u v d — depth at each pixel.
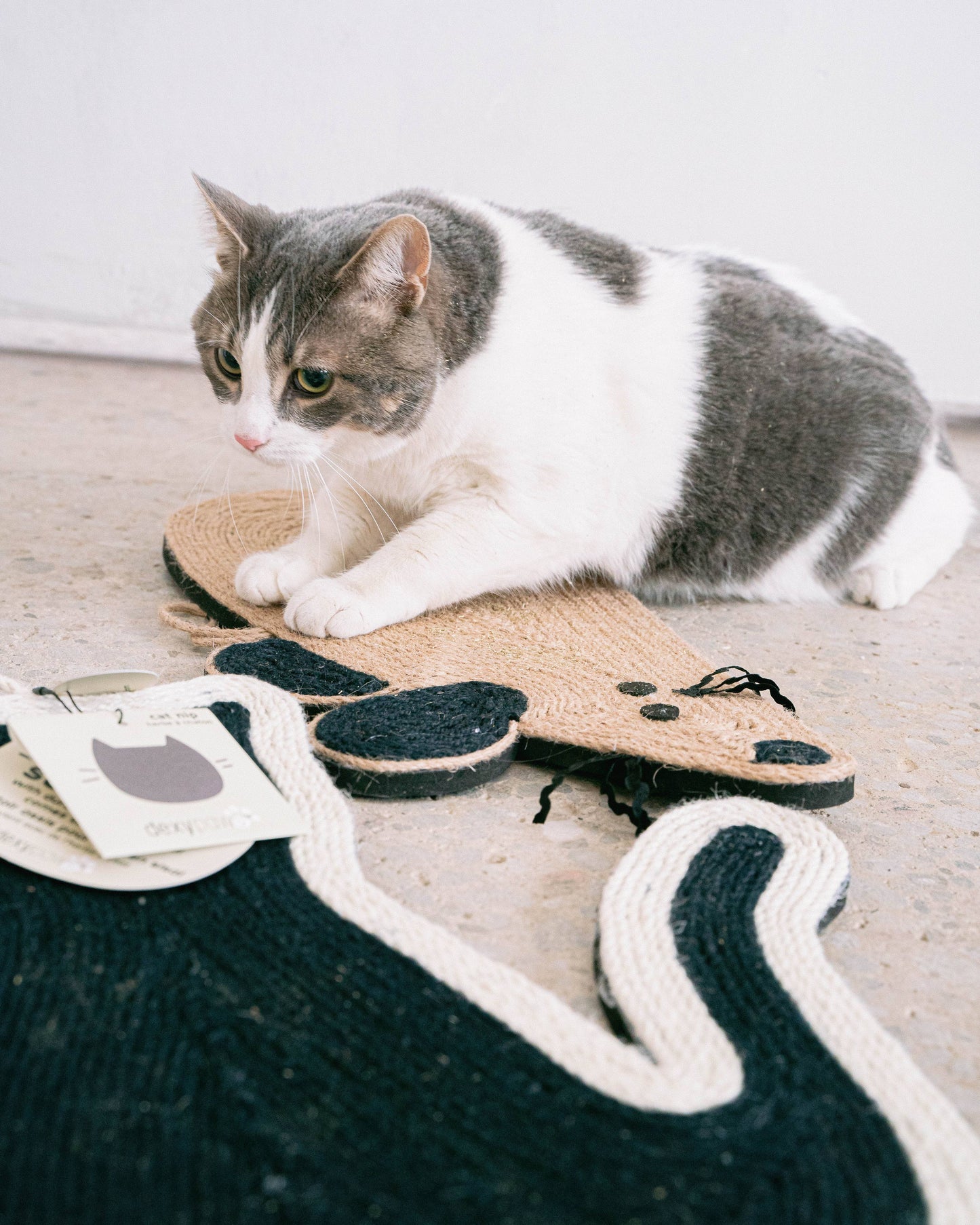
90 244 3.00
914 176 2.91
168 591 1.65
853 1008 0.86
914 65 2.79
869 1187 0.70
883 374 1.84
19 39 2.74
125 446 2.39
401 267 1.33
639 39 2.80
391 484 1.61
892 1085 0.78
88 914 0.88
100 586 1.63
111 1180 0.66
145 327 3.14
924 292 3.04
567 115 2.89
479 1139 0.71
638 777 1.16
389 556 1.53
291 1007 0.81
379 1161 0.69
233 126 2.89
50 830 0.96
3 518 1.87
